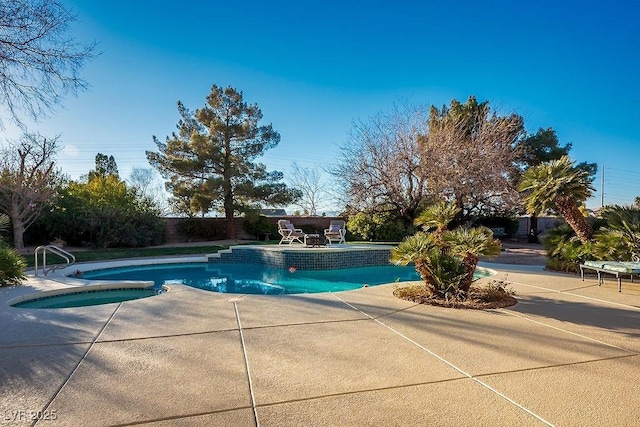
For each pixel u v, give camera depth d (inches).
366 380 110.9
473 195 696.4
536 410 93.5
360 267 463.2
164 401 97.3
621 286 272.5
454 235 225.0
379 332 159.0
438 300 216.4
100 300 283.4
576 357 130.2
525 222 1003.3
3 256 289.0
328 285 361.4
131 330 161.2
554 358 129.1
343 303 213.8
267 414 91.2
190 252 616.4
